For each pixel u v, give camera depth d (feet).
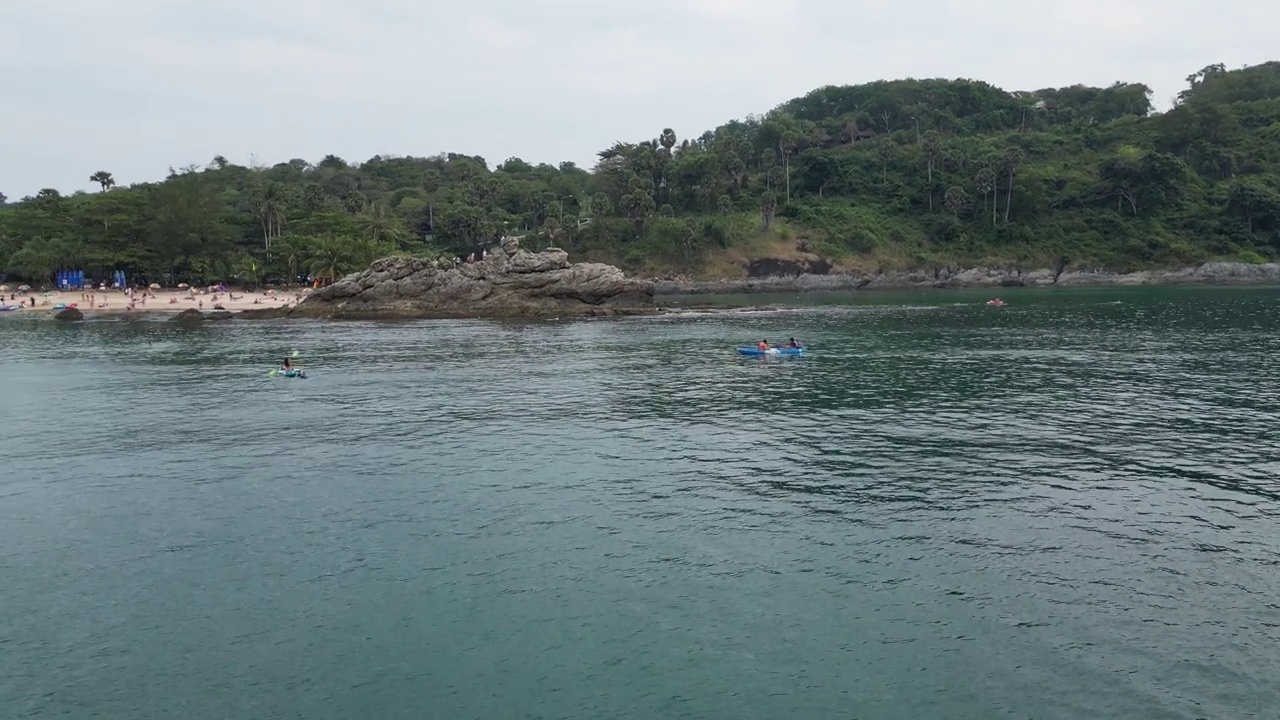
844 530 90.27
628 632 69.56
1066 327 304.50
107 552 87.66
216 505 101.81
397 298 382.01
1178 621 69.77
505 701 60.59
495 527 92.73
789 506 98.22
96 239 517.14
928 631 68.85
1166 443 125.39
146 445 132.36
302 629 71.05
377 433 138.82
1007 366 206.80
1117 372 194.08
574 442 130.93
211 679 64.03
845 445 126.93
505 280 385.50
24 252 480.64
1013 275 647.15
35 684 63.52
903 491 103.24
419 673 64.34
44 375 207.10
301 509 99.81
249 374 205.67
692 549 85.71
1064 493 101.55
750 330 308.40
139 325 346.54
